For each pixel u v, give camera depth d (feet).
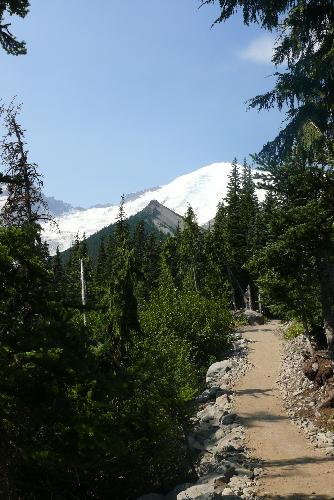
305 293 80.84
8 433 32.12
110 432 31.22
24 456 29.94
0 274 32.50
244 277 224.12
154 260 258.57
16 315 32.65
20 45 38.86
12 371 28.19
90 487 43.34
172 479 53.62
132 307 65.77
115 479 45.44
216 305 134.72
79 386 30.86
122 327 64.44
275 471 45.98
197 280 216.95
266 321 177.78
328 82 43.88
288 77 44.83
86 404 31.45
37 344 30.45
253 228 215.10
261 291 84.17
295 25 43.29
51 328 31.96
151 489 51.16
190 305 127.65
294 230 58.59
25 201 68.64
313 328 93.50
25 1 36.55
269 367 99.86
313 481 42.37
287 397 76.38
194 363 109.40
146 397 48.39
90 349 36.35
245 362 106.63
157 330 111.65
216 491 41.81
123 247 70.54
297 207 57.67
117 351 63.31
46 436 30.60
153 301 132.36
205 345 120.06
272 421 65.72
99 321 64.95
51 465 30.76
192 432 65.05
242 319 170.09
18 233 33.91
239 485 42.68
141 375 46.37
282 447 54.29
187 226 222.89
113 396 34.17
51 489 35.68
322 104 44.78
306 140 46.24
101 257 232.94
